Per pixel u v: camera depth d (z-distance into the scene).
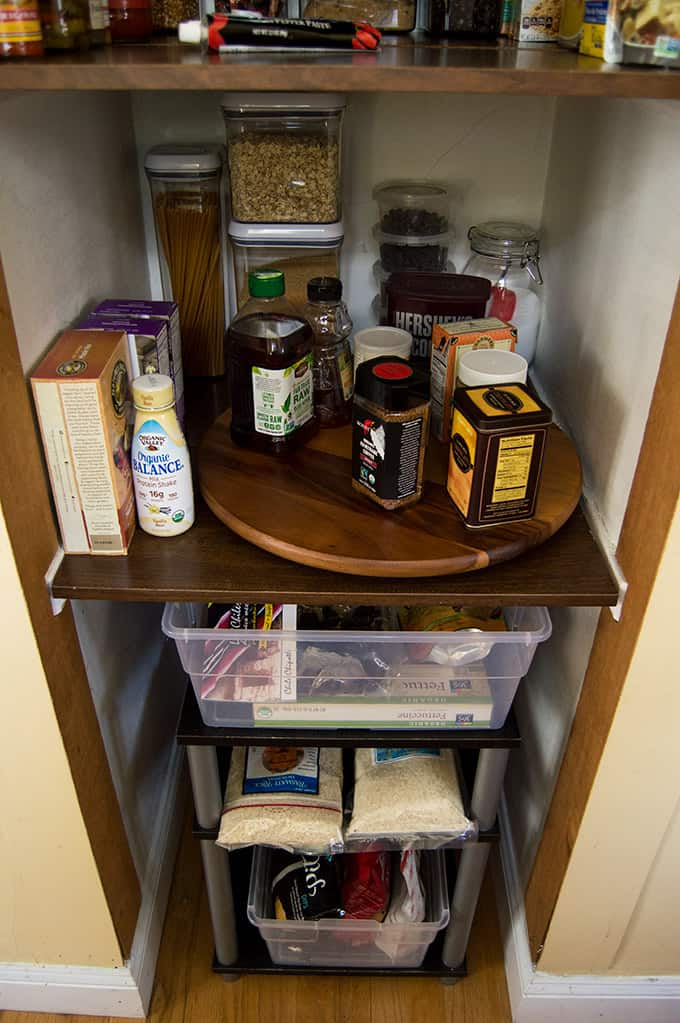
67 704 0.95
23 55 0.68
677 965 1.19
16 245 0.77
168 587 0.84
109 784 1.11
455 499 0.89
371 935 1.22
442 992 1.29
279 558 0.88
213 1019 1.25
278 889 1.20
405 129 1.14
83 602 1.00
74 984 1.21
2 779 0.97
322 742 1.00
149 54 0.73
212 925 1.28
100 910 1.12
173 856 1.43
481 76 0.65
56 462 0.82
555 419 1.13
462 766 1.28
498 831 1.10
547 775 1.17
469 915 1.20
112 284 1.08
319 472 0.96
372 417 0.85
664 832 1.02
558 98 1.11
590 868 1.06
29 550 0.82
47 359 0.81
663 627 0.83
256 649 0.96
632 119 0.86
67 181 0.91
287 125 1.00
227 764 1.26
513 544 0.85
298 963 1.29
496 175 1.18
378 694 0.98
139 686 1.27
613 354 0.92
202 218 1.10
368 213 1.21
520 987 1.22
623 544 0.87
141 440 0.85
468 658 0.95
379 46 0.83
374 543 0.85
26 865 1.06
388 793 1.09
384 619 1.04
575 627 1.05
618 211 0.90
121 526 0.87
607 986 1.21
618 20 0.68
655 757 0.94
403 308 1.07
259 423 0.97
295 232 1.05
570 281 1.08
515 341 0.97
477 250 1.13
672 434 0.75
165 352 0.95
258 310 1.00
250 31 0.73
